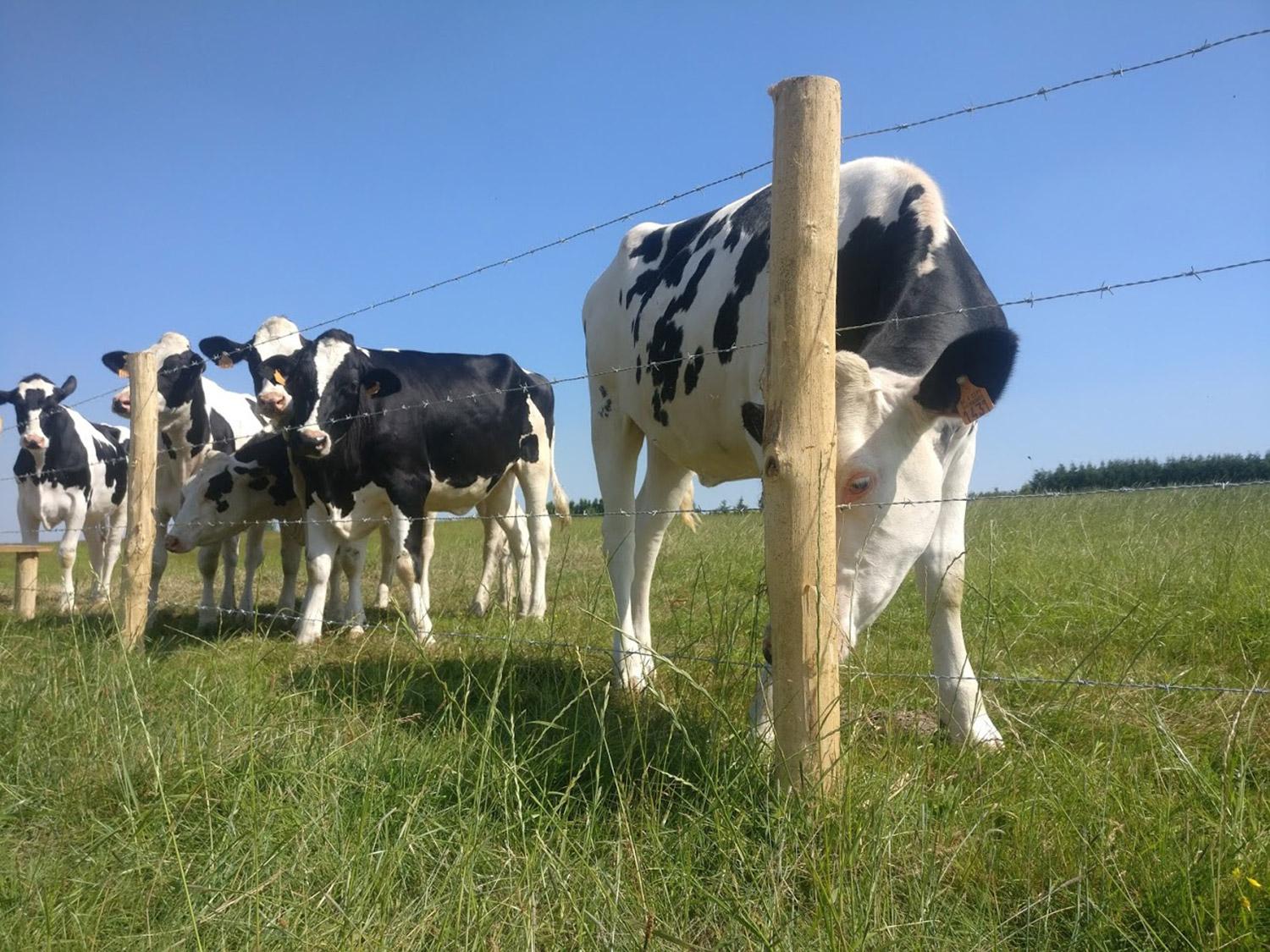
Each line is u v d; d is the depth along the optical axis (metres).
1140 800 2.68
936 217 3.84
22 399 10.31
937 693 3.74
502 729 3.54
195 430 9.31
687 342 4.97
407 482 7.42
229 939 2.32
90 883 2.55
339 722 3.83
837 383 3.28
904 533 3.31
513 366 9.12
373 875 2.48
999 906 2.34
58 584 12.19
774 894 2.26
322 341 7.31
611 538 5.68
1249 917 2.16
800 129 2.77
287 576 8.80
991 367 2.96
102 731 3.66
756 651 4.28
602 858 2.61
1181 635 4.93
